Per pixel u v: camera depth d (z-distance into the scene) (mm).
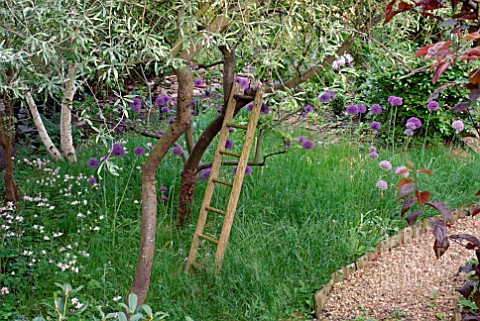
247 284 3619
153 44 2990
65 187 5027
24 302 3430
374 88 6340
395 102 5176
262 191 4684
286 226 4195
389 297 3736
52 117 6656
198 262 3984
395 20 3963
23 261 3660
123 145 5434
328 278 3826
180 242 4199
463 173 5012
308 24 3666
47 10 2645
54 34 2830
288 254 3910
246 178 4879
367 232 4242
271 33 3564
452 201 4590
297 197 4539
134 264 3865
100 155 5531
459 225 4480
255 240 4047
